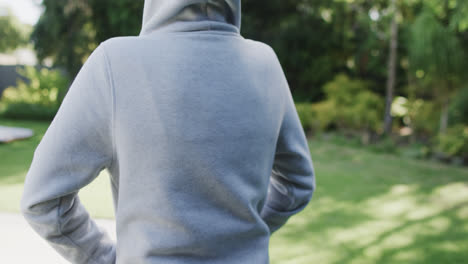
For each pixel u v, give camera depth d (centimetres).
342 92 1095
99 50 60
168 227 60
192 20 65
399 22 1079
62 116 58
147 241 60
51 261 212
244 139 64
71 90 60
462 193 484
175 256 61
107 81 58
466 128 832
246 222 66
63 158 58
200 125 60
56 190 58
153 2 66
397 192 486
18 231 259
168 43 61
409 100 968
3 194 376
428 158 751
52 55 1370
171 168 59
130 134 58
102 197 366
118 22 1115
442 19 808
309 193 81
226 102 62
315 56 1275
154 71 59
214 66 63
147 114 58
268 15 1293
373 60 1242
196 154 60
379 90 1331
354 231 336
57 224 63
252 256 67
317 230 335
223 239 64
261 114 67
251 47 70
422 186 521
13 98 1324
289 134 76
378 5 1162
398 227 350
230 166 63
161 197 59
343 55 1344
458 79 789
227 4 69
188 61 61
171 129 59
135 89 58
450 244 308
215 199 63
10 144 718
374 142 933
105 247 73
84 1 1117
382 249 295
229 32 67
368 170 628
